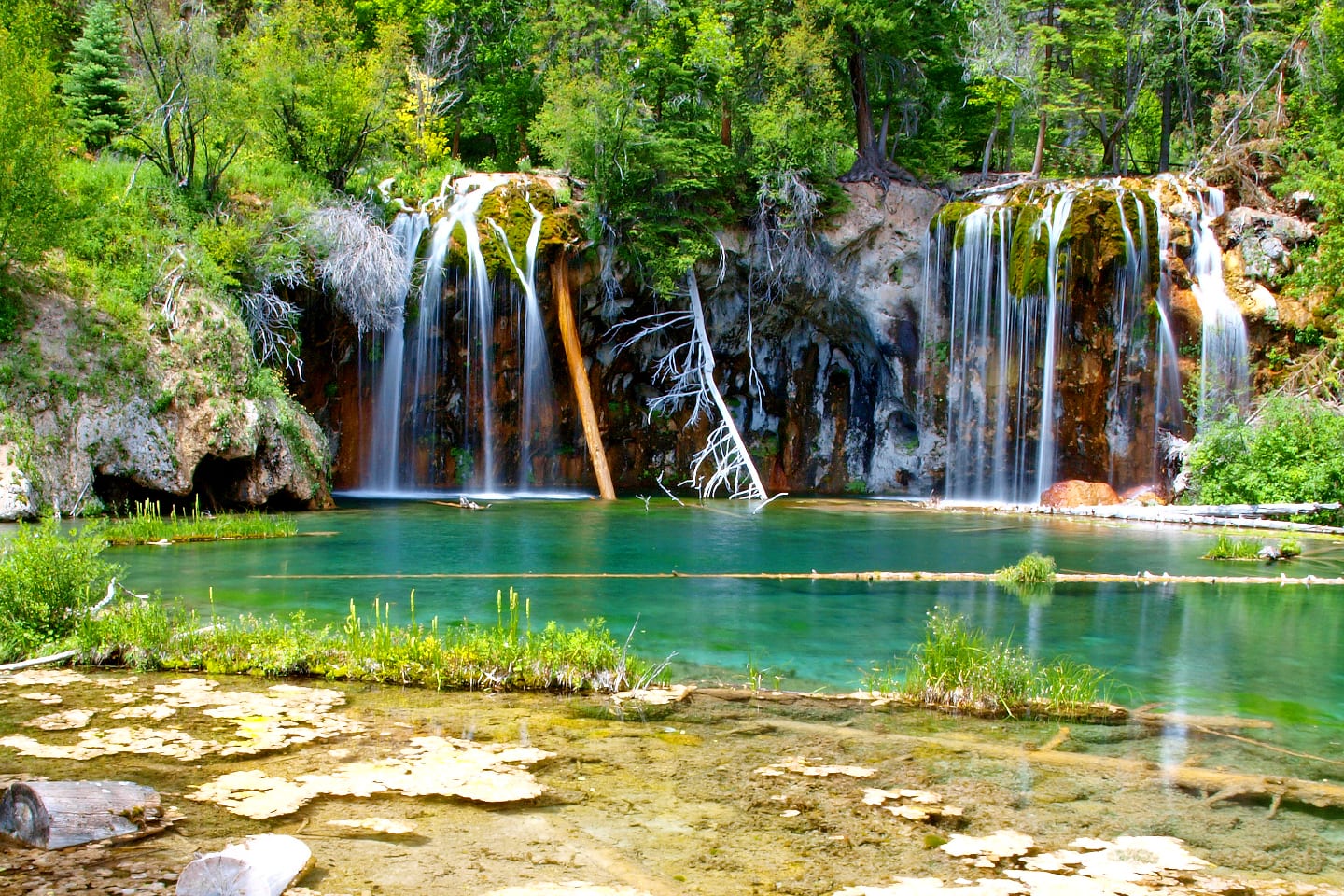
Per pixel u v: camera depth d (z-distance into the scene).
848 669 9.29
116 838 4.88
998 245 30.67
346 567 14.66
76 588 9.47
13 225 19.19
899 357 33.06
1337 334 27.89
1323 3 33.88
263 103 27.64
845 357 35.50
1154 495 27.80
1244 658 10.04
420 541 17.95
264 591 12.52
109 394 19.72
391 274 26.44
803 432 35.69
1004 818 5.53
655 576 14.69
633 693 8.13
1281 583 14.78
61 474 18.86
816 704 7.96
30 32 20.86
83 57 29.58
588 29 33.06
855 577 14.89
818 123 31.31
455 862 4.71
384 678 8.34
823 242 31.91
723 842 5.07
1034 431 30.48
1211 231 29.91
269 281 24.81
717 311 33.25
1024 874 4.75
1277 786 6.21
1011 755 6.74
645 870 4.69
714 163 30.89
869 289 32.53
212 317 21.86
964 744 6.97
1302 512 23.59
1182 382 29.19
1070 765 6.55
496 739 6.77
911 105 38.69
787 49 31.45
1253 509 23.94
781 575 14.95
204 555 15.44
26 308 19.59
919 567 16.12
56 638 9.09
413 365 29.45
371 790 5.66
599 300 30.94
